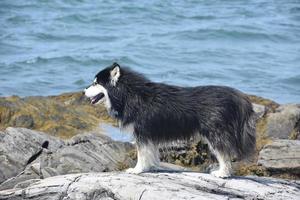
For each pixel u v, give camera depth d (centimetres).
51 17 3853
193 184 1157
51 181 1177
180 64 2958
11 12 3969
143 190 1096
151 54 3109
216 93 1188
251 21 3809
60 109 1738
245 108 1198
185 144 1544
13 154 1417
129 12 4016
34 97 1759
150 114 1195
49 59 2973
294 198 1140
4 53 3116
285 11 4138
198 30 3559
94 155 1455
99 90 1223
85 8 4103
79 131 1672
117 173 1205
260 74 2789
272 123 1703
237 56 3120
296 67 2917
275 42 3422
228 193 1136
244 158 1212
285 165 1478
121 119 1219
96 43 3331
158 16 3934
